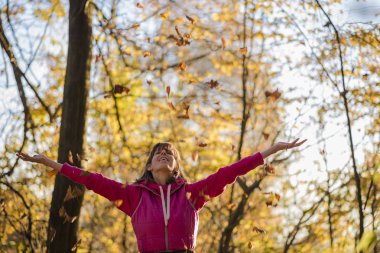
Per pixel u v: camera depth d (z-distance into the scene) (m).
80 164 6.44
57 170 4.64
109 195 4.59
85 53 6.63
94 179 4.59
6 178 7.04
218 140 9.48
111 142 8.79
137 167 7.92
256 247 8.32
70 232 6.29
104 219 9.21
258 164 4.64
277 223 8.85
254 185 7.52
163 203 4.51
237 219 7.68
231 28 8.95
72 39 6.64
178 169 4.82
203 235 8.55
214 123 9.44
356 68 7.31
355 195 7.40
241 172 4.62
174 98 9.23
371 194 6.97
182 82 8.91
